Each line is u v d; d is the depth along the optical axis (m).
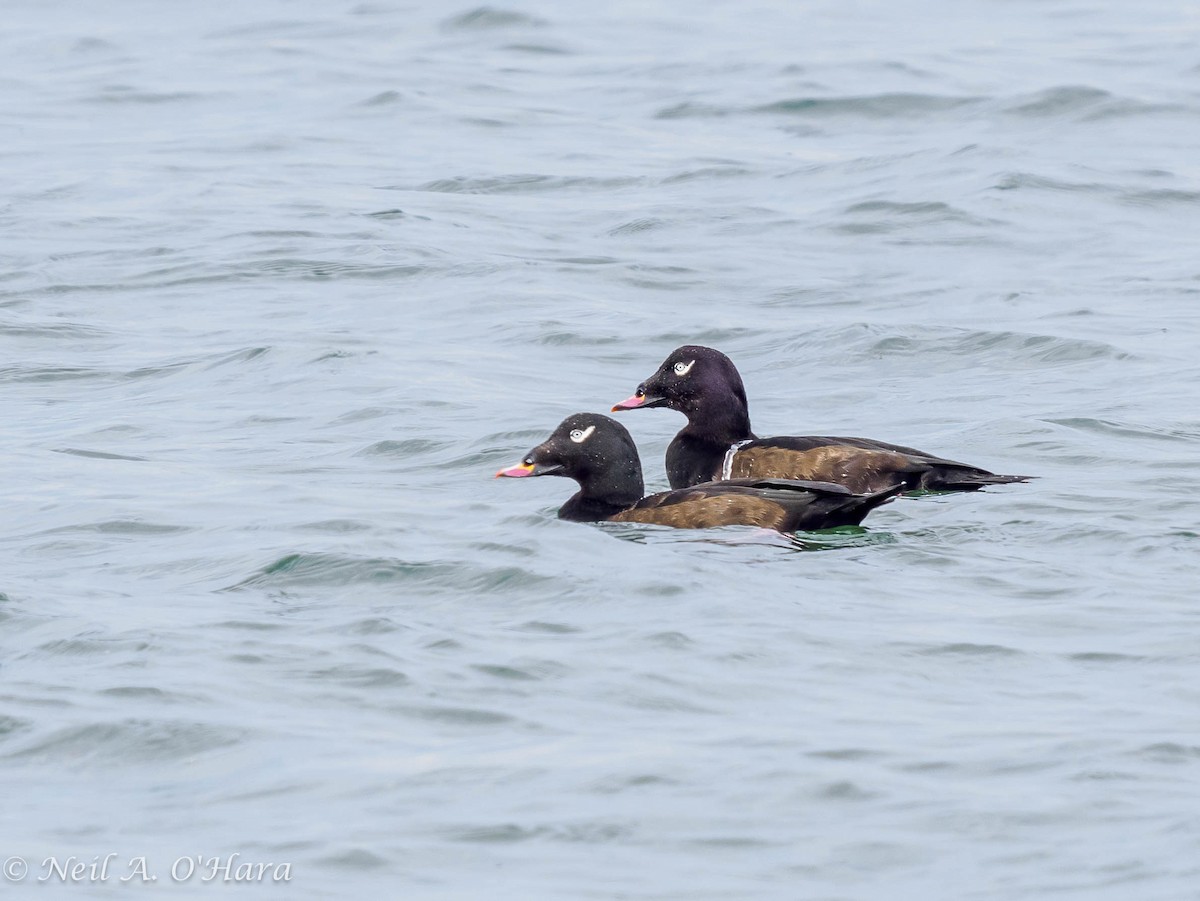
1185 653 10.58
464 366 20.03
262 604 11.62
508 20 44.78
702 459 16.17
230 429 17.58
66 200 29.47
